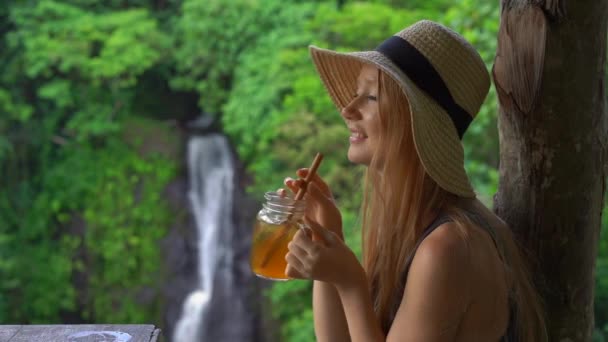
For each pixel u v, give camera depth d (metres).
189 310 10.91
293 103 9.26
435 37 1.31
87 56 11.06
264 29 11.14
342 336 1.44
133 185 11.29
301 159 9.12
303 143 9.06
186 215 11.25
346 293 1.29
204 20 11.19
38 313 11.22
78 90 11.59
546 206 1.56
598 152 1.56
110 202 11.23
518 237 1.59
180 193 11.33
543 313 1.44
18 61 11.47
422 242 1.26
